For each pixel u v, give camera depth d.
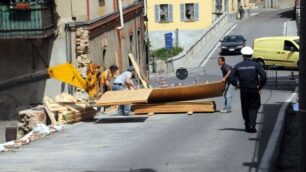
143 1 47.44
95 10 31.23
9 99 27.44
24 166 14.33
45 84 27.61
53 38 27.75
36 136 19.31
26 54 27.31
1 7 24.94
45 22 25.66
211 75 46.41
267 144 15.67
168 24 77.31
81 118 23.00
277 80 38.84
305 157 7.14
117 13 36.41
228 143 16.17
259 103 17.72
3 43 27.19
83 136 19.27
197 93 24.55
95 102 23.88
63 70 25.69
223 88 24.84
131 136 18.62
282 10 100.94
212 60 56.06
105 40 33.19
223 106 25.81
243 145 15.77
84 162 14.56
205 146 15.91
